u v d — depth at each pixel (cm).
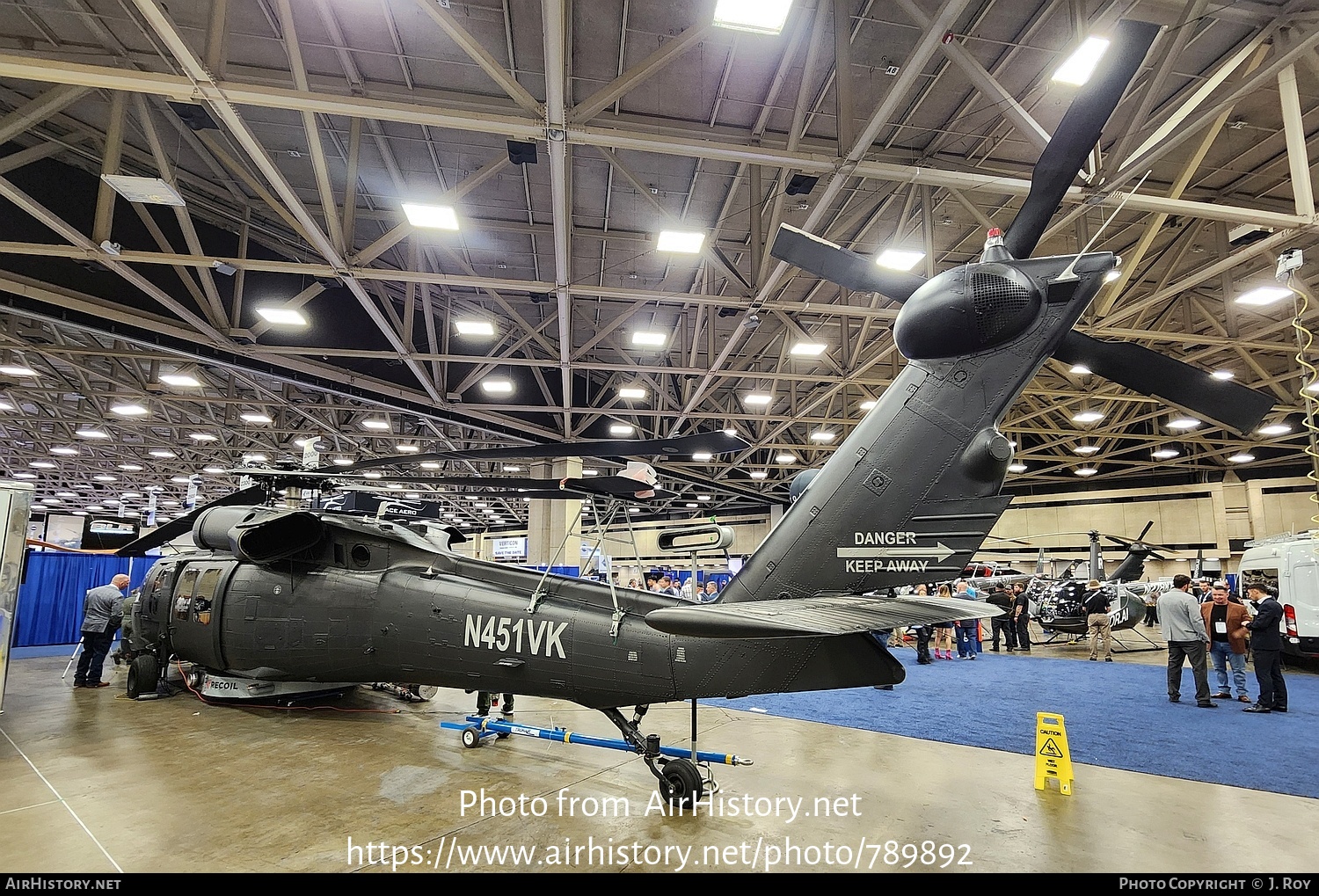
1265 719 698
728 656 388
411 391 1589
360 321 1450
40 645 1414
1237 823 399
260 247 1248
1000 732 649
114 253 855
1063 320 317
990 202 1027
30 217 952
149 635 795
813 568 354
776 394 2050
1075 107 294
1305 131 877
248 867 333
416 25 719
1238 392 278
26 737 596
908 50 746
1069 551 3172
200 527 748
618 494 451
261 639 642
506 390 1603
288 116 866
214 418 2300
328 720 665
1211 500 2858
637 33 723
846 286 362
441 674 521
